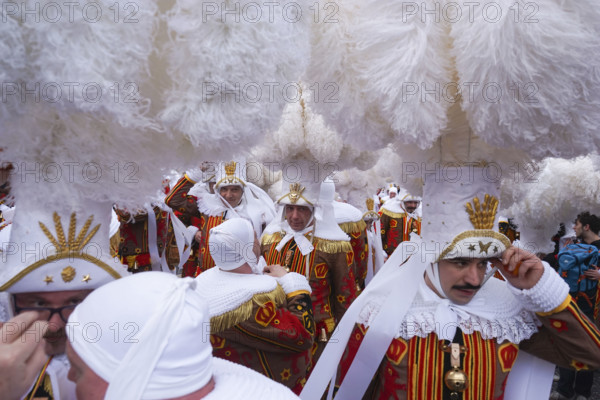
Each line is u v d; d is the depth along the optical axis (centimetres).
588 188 251
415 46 104
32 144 86
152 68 90
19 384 82
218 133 84
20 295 94
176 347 75
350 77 114
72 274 92
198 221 450
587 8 97
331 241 293
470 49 102
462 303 148
